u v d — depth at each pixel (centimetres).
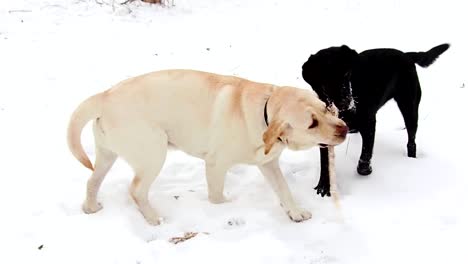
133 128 324
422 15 822
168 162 415
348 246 305
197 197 370
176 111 330
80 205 356
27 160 417
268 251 298
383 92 382
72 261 292
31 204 350
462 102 519
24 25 740
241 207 355
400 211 340
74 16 791
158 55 668
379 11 862
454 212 335
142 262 291
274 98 314
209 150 341
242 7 902
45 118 498
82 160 324
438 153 420
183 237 320
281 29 786
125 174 396
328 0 938
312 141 305
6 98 536
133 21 790
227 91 332
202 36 746
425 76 594
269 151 301
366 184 379
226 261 291
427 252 296
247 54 681
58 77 593
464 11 820
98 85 579
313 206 356
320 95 356
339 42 724
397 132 466
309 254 298
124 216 336
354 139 449
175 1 909
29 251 301
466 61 630
